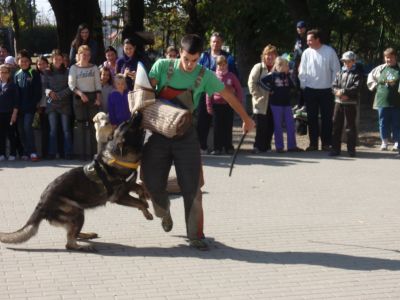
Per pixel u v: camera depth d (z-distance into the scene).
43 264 5.72
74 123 11.21
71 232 6.05
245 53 24.36
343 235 6.71
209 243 6.39
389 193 8.74
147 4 20.28
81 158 11.18
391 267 5.70
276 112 12.01
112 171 5.99
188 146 5.95
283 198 8.38
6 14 25.84
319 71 12.05
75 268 5.62
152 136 5.98
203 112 11.70
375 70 12.55
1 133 11.02
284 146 13.02
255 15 23.14
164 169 6.05
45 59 11.14
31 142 10.99
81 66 10.80
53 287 5.16
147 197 6.36
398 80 12.08
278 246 6.30
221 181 9.41
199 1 20.39
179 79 5.88
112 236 6.60
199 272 5.54
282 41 23.84
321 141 12.48
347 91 11.39
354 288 5.18
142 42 12.31
